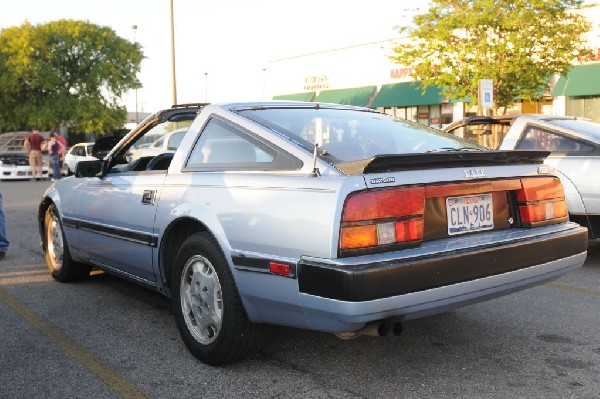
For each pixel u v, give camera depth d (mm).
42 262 6344
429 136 3898
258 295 3092
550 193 3557
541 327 4156
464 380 3250
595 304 4723
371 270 2676
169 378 3289
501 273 3092
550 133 6246
